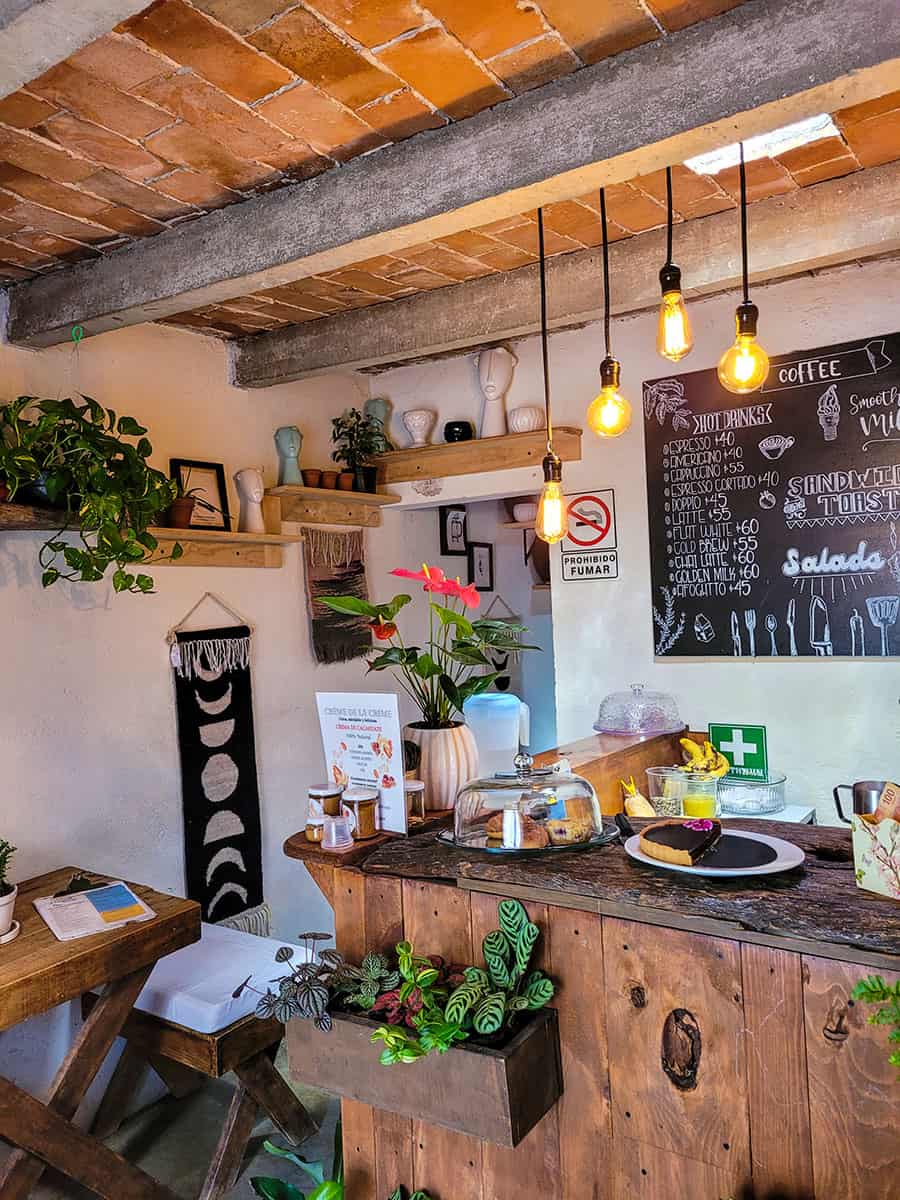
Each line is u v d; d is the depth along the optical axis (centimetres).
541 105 172
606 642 350
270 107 175
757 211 241
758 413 314
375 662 202
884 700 293
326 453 384
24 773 260
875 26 138
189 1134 265
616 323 345
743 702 320
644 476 340
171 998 230
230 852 323
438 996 158
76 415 241
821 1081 130
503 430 368
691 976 141
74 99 170
